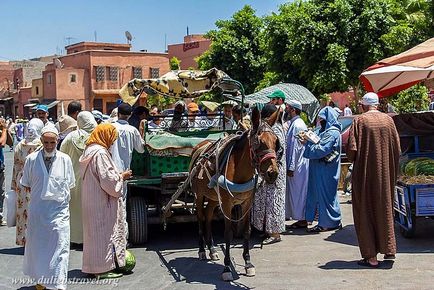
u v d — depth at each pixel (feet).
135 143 27.45
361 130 23.72
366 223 23.71
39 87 170.19
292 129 31.48
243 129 23.65
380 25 69.46
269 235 29.50
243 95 32.09
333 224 31.40
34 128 28.22
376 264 23.95
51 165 21.44
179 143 29.17
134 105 33.73
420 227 31.65
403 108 61.21
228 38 102.89
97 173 22.81
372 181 23.59
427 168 28.12
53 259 21.33
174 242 30.48
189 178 25.26
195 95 32.32
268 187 28.96
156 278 23.67
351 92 98.63
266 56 83.51
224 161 22.27
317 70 71.72
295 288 21.54
